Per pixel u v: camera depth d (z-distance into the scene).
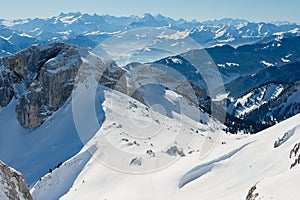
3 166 25.31
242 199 36.12
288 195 26.67
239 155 52.28
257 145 53.69
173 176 49.31
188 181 48.75
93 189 50.91
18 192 24.97
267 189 29.25
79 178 56.44
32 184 66.81
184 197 44.69
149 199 44.91
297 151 43.34
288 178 30.05
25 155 83.81
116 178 51.69
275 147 50.44
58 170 61.25
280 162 45.59
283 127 55.12
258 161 48.91
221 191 43.47
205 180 48.12
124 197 45.69
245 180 44.88
